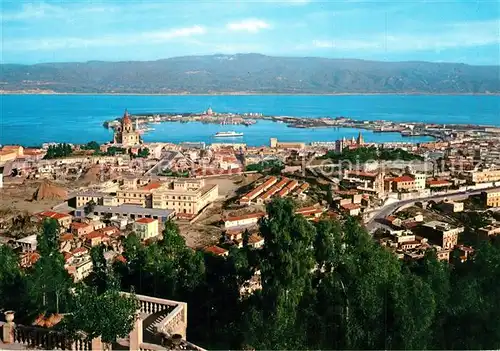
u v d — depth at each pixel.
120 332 59.47
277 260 82.56
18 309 83.19
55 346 61.47
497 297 79.88
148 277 113.31
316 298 80.12
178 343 61.66
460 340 75.56
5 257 106.56
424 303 71.31
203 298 102.06
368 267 82.50
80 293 70.88
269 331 71.69
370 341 71.31
